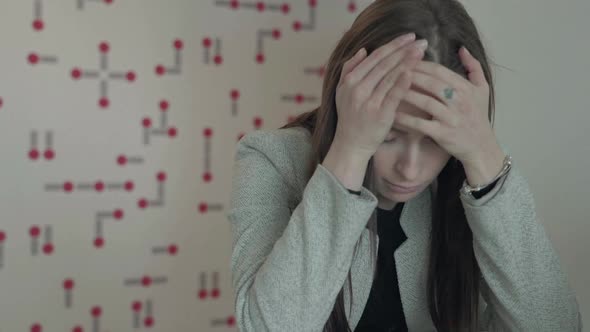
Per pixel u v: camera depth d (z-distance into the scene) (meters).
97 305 1.37
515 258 0.72
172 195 1.40
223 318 1.45
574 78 1.30
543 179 1.30
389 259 0.84
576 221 1.31
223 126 1.41
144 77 1.36
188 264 1.42
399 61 0.64
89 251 1.36
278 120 1.44
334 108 0.74
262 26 1.42
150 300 1.40
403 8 0.70
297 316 0.66
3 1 1.28
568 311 0.76
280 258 0.67
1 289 1.31
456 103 0.64
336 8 1.45
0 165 1.30
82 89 1.33
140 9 1.35
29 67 1.30
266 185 0.79
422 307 0.86
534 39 1.29
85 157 1.34
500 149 0.69
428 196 0.85
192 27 1.38
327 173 0.66
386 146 0.69
